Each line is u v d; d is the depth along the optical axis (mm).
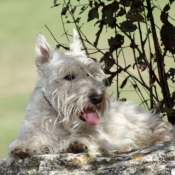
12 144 9969
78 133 10516
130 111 12055
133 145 11477
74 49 11352
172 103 11703
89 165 9273
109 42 11750
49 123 10359
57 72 10414
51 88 10398
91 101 10172
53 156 9453
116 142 11125
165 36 11539
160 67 11586
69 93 10297
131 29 11469
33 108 10508
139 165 8969
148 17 11602
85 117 10219
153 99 12383
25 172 9422
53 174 9172
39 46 10969
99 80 10766
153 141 11828
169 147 9477
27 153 9750
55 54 10891
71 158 9383
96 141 10484
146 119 12031
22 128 10516
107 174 8922
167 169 8719
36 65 10898
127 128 11734
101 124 11047
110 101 11484
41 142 10188
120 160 9258
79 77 10445
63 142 10172
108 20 11508
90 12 11711
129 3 11391
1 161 10195
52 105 10383
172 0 11766
